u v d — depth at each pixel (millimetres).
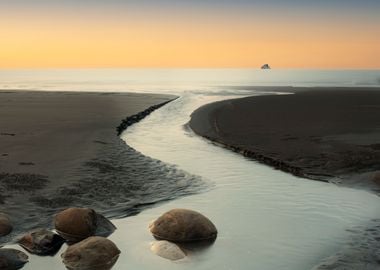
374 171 13844
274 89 60188
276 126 23312
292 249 8367
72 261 7598
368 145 17766
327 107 32125
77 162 14258
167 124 26453
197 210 10523
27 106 33750
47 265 7590
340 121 24625
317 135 20297
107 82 101500
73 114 28172
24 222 9344
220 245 8523
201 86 75812
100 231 8953
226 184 12891
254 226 9516
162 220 8938
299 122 24578
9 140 17734
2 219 8992
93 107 33344
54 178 12352
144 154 17219
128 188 11977
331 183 13055
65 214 8945
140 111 30875
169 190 12047
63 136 19078
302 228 9422
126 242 8539
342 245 8539
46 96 45875
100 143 17750
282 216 10164
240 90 59719
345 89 56125
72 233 8719
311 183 13070
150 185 12383
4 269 7324
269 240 8773
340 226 9555
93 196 11172
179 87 71938
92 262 7566
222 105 34062
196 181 13000
